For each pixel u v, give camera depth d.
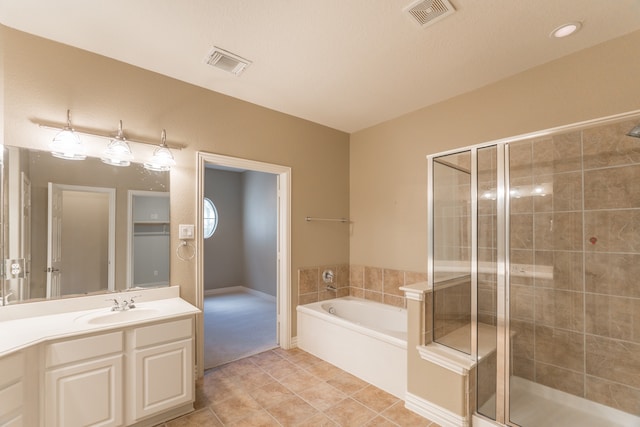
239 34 2.04
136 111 2.47
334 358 2.98
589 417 1.98
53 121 2.12
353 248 4.05
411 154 3.39
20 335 1.66
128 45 2.19
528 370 2.21
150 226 2.53
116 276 2.36
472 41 2.10
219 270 6.48
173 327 2.08
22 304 1.99
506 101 2.60
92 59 2.27
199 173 2.79
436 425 2.05
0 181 1.95
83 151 2.23
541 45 2.14
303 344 3.37
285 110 3.36
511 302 2.10
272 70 2.52
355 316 3.60
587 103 2.17
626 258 1.88
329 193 3.88
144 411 1.94
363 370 2.69
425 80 2.67
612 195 1.89
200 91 2.82
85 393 1.74
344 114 3.49
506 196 2.05
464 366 1.96
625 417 1.89
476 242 2.19
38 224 2.07
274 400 2.36
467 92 2.89
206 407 2.26
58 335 1.67
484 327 2.12
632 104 1.99
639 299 1.85
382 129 3.73
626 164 1.83
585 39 2.07
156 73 2.57
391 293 3.56
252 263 6.42
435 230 2.38
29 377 1.56
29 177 2.05
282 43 2.14
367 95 2.99
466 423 1.96
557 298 2.12
